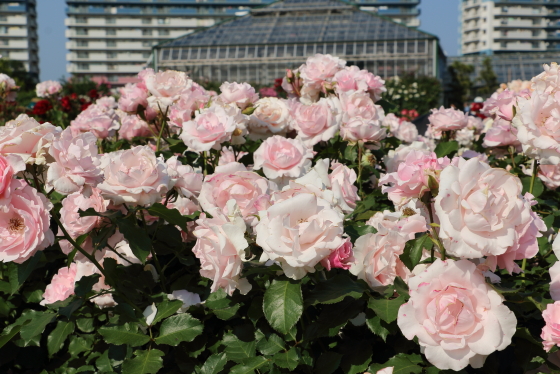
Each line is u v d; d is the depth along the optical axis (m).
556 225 2.19
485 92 45.00
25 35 90.56
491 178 1.18
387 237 1.45
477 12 100.56
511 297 1.32
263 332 1.58
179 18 99.31
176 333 1.52
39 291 2.13
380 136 2.46
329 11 42.06
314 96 3.13
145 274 1.80
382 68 36.38
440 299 1.18
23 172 1.49
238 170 1.77
